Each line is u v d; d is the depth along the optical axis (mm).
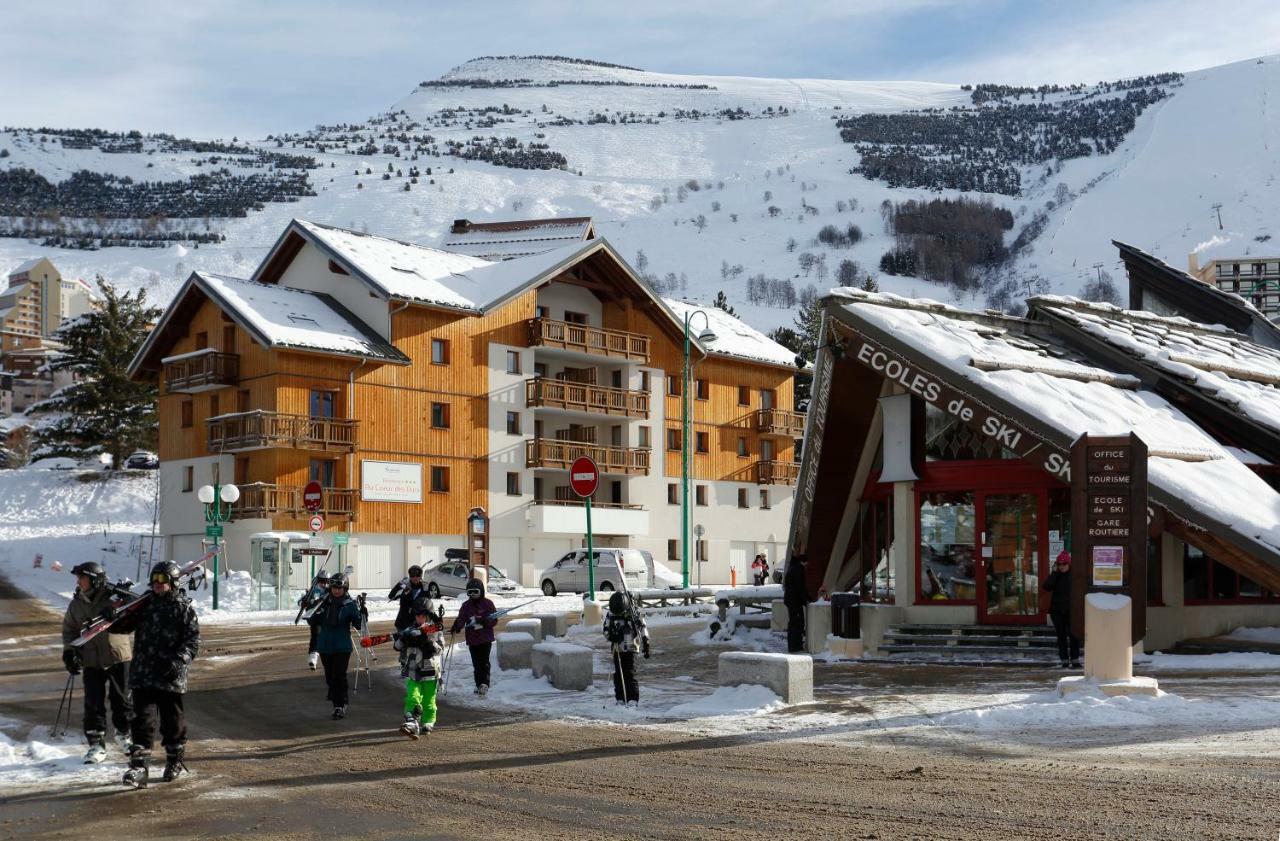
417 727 14039
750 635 27453
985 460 23609
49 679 20828
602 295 65250
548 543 60969
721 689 16453
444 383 56781
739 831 8891
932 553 24078
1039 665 20594
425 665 14250
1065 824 8688
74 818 9977
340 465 53062
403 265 58281
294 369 51688
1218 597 23734
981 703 15438
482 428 58219
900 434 24250
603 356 62875
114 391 73312
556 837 8922
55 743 13930
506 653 20672
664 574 55469
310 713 16375
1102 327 26281
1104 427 21594
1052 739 12648
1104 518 16641
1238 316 34781
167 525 56375
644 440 65688
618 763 12031
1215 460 22266
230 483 52719
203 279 52562
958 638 22875
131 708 12898
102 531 64500
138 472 72812
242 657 24281
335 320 54656
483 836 9016
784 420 71875
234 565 51844
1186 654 21844
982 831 8578
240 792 11000
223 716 16141
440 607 14891
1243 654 20906
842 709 15359
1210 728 12984
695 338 66500
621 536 64125
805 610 25156
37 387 149125
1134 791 9727
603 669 21578
